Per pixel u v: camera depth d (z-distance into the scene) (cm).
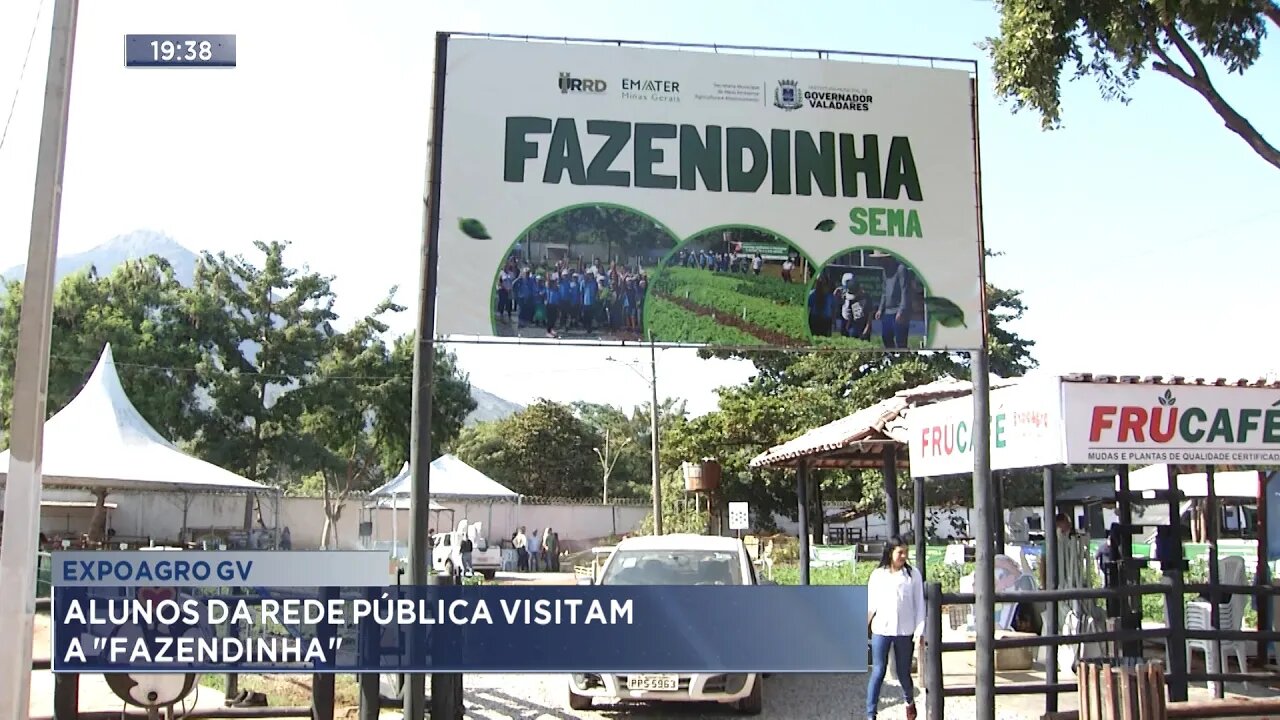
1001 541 1445
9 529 725
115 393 2288
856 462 1596
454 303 795
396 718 941
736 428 3784
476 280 799
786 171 841
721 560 1111
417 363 785
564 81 824
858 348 836
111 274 3550
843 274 840
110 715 735
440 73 815
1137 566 1111
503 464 6481
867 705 957
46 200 761
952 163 860
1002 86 1101
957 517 3756
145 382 3428
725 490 3878
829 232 842
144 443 2233
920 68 866
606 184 820
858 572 2394
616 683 966
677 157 830
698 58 841
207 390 3584
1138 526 1150
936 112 862
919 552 1262
